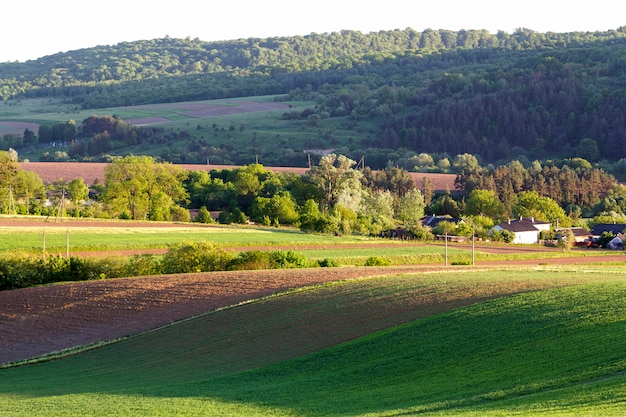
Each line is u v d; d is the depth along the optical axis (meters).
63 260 78.75
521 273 62.66
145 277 73.31
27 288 71.56
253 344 45.78
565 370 30.39
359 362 37.78
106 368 45.19
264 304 56.53
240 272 74.38
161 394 35.59
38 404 34.69
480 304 44.34
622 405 24.81
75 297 65.81
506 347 35.12
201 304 59.81
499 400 28.16
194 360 44.25
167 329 53.66
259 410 30.95
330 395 32.62
